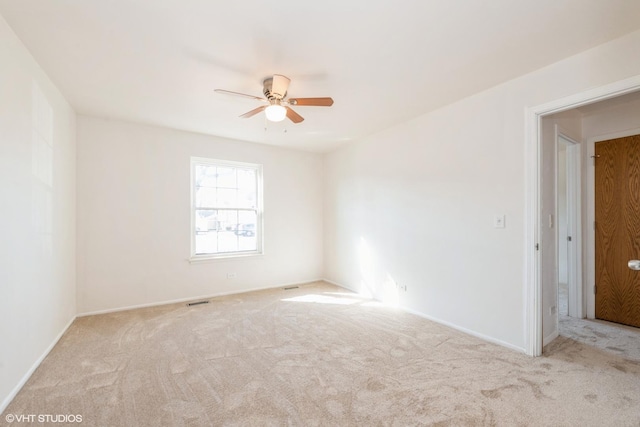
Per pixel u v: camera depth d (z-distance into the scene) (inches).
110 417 68.1
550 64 93.1
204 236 173.6
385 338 112.0
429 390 78.3
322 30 76.1
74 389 79.0
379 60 90.7
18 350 79.3
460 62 92.0
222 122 148.5
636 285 121.1
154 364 92.4
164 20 72.2
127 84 107.0
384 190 159.9
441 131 128.2
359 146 179.3
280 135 170.7
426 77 101.5
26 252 85.0
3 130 73.1
